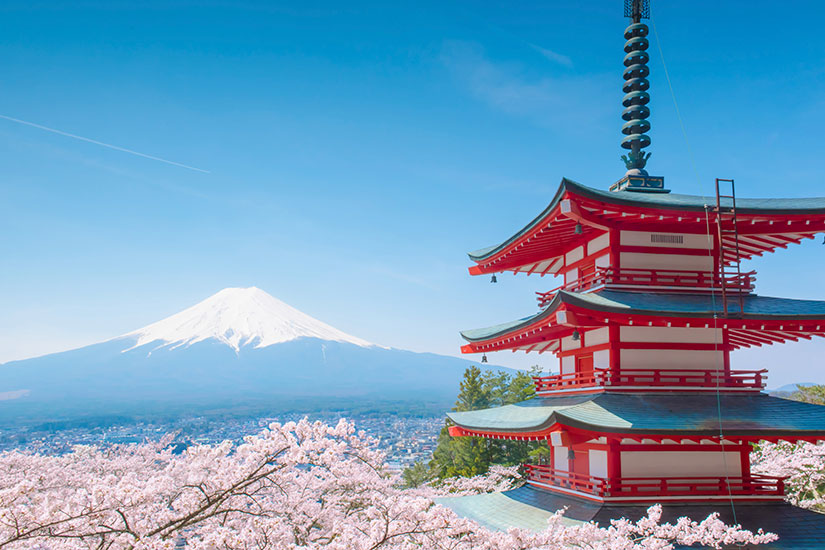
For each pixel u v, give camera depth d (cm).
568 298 2012
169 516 1390
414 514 1379
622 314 2067
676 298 2242
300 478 2164
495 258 2842
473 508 2466
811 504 3136
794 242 2456
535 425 2058
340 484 2266
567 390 2436
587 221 2206
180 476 2069
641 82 2764
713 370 2233
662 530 1734
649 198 2350
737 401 2159
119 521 1319
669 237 2342
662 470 2133
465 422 2634
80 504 1193
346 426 1420
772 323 2098
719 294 2306
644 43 2773
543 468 2516
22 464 2470
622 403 2109
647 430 1897
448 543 1479
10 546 1254
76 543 1361
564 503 2192
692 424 1945
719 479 2109
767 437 1927
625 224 2300
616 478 2066
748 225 2302
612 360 2202
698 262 2350
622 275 2275
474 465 5444
